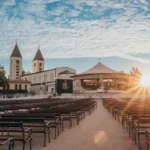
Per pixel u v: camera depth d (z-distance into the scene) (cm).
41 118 778
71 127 1200
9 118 773
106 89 7325
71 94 7131
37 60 14238
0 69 7681
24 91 9275
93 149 725
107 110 2455
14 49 13438
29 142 768
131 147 752
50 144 797
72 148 736
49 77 11350
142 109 1107
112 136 944
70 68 11169
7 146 719
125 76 7244
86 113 2081
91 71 7056
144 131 787
